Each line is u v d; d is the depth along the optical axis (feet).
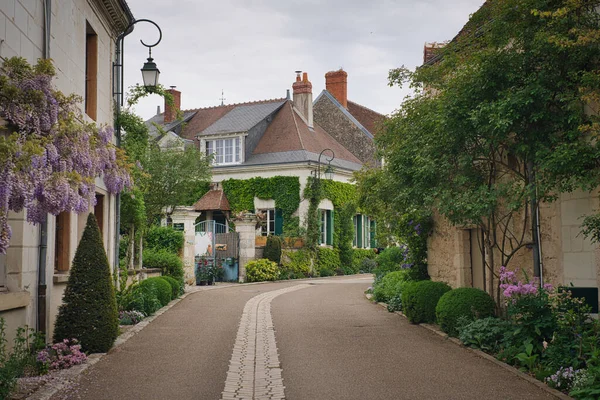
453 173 34.78
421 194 36.60
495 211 36.29
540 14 26.02
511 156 35.35
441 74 36.40
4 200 21.35
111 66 44.52
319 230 101.40
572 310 26.25
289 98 120.57
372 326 39.58
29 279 28.66
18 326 27.40
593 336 24.94
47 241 30.37
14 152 22.02
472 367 26.94
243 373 26.53
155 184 83.25
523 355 26.37
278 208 102.53
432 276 48.93
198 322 41.91
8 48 26.13
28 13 28.40
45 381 24.06
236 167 105.50
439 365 27.40
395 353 30.30
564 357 25.16
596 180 25.25
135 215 53.47
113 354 30.07
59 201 24.85
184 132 120.57
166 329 38.58
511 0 29.14
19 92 24.88
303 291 67.97
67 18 34.17
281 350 31.53
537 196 30.01
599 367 21.86
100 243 30.99
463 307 34.42
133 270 52.29
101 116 41.78
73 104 29.43
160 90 46.14
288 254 95.04
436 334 35.91
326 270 100.89
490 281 36.47
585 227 29.48
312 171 102.17
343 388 23.67
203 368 27.40
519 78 29.66
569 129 28.22
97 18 40.81
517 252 36.50
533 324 27.96
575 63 27.91
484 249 39.99
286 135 108.88
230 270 85.61
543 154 27.55
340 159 113.70
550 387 23.29
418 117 38.14
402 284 49.85
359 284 80.02
